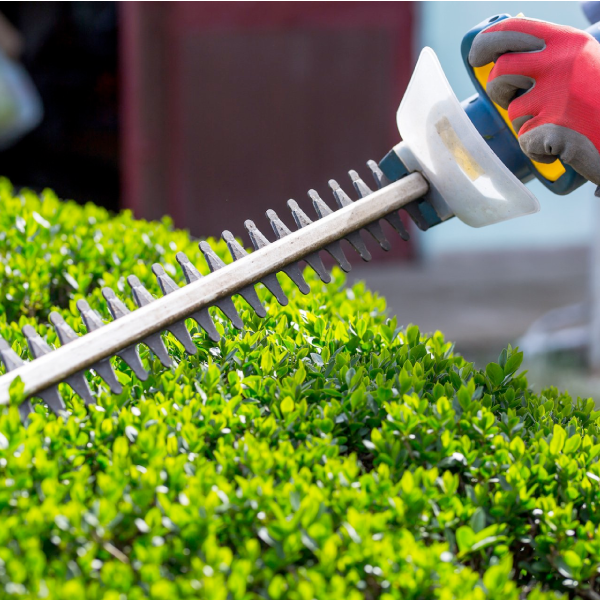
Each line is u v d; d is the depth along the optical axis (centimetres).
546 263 1186
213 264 228
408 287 1058
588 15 274
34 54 1238
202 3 1040
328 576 149
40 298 316
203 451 191
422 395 216
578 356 762
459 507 172
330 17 1072
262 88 1078
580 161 212
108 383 203
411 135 238
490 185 224
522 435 206
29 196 430
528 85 216
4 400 190
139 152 1048
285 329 258
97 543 154
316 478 180
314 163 1107
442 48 1080
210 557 148
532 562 183
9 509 161
